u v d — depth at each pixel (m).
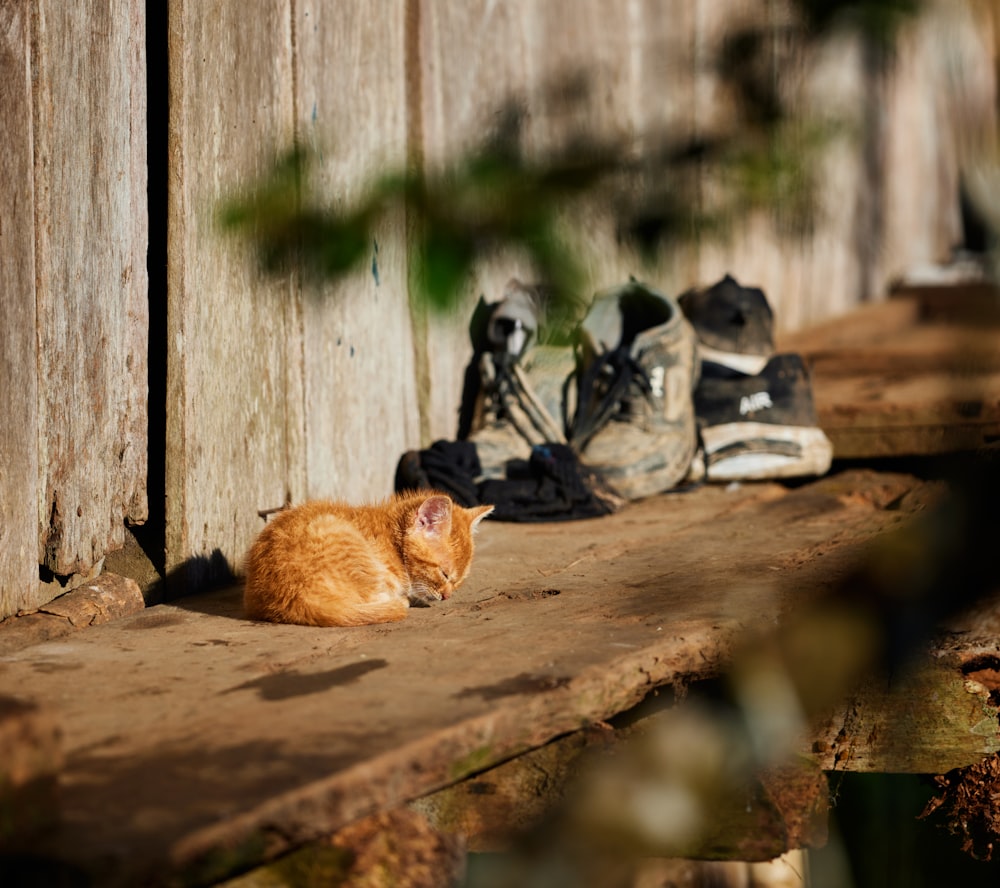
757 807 4.44
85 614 5.38
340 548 5.39
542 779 4.23
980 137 4.52
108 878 2.87
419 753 3.61
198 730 3.80
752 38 2.17
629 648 4.64
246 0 6.40
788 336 13.86
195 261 6.04
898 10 2.14
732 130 2.16
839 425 9.55
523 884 4.17
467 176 1.93
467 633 5.05
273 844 3.18
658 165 2.08
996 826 5.51
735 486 9.02
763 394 9.16
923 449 9.34
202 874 3.01
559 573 6.35
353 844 3.46
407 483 8.03
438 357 8.68
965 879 6.09
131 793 3.27
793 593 5.38
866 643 3.16
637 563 6.51
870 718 5.24
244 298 6.48
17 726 2.94
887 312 15.61
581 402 8.88
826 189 2.88
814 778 4.78
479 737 3.82
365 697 4.12
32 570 5.35
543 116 2.27
